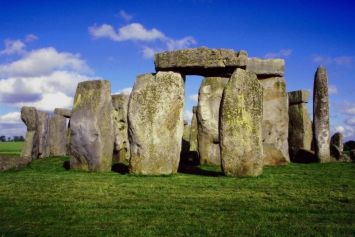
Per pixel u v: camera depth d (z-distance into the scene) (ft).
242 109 43.70
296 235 22.84
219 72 55.16
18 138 281.13
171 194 33.55
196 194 33.55
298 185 38.09
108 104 51.03
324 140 63.52
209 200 31.32
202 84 63.00
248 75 44.57
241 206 29.45
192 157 69.00
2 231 23.52
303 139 76.33
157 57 53.52
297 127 77.20
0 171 51.03
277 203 30.32
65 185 38.29
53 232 23.49
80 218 26.30
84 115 50.85
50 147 80.69
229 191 34.91
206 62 51.52
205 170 52.16
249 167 43.50
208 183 38.96
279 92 64.80
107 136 50.67
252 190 35.42
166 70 53.57
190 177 43.32
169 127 46.03
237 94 43.88
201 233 23.29
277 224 24.91
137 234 23.12
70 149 52.08
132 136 46.14
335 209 28.55
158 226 24.57
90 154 50.29
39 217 26.53
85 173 47.80
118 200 31.32
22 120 73.00
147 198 32.01
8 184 39.22
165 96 46.11
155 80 46.50
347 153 70.85
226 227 24.35
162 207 29.12
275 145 62.39
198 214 27.22
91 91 51.26
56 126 81.41
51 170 52.39
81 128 50.85
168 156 45.70
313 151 69.67
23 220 25.86
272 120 63.82
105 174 46.57
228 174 43.91
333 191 34.99
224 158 44.06
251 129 43.83
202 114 62.13
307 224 24.94
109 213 27.53
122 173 47.78
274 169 53.62
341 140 78.48
